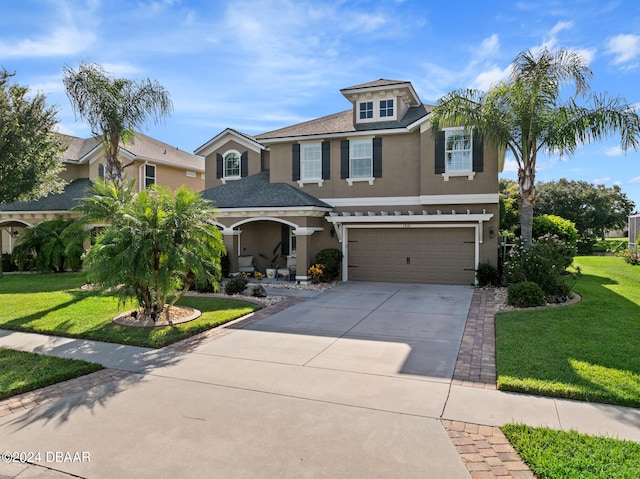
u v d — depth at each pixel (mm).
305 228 16406
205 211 10953
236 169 21891
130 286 10109
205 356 7625
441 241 16469
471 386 6090
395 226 16812
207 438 4672
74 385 6312
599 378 6051
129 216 9609
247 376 6574
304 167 18453
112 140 17469
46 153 18516
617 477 3762
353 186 17688
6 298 13227
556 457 4094
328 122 19750
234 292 14117
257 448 4457
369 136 17391
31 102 17875
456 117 14258
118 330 9266
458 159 16031
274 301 13047
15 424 5047
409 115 18516
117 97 17031
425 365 7031
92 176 24828
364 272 17422
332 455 4305
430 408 5355
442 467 4070
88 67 16656
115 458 4305
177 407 5473
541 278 11750
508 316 10094
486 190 15719
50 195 22953
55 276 19125
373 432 4762
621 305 10891
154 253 10047
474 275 16031
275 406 5469
